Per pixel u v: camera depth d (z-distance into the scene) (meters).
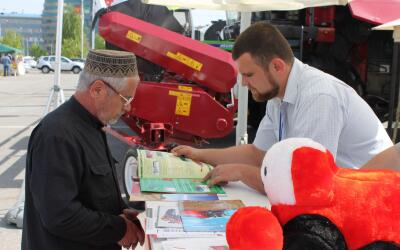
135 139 5.09
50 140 1.66
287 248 1.02
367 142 2.07
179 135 5.27
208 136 5.23
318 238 1.01
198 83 5.21
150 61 5.28
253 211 1.02
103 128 1.88
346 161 2.11
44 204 1.63
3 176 5.97
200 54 5.14
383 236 1.05
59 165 1.64
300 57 6.86
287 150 1.05
